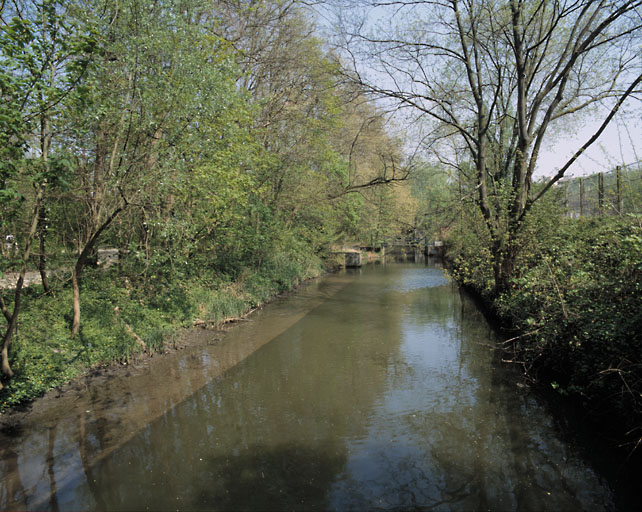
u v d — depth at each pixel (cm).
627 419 471
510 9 1038
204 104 857
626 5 827
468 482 436
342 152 2066
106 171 768
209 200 1045
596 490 420
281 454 488
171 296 1080
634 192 695
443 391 673
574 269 677
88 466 461
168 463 468
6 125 479
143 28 761
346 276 2544
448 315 1306
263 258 1764
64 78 546
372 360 844
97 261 1000
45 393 645
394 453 491
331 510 393
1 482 432
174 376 744
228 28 1457
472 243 1251
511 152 1361
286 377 743
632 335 504
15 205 579
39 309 776
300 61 1616
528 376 706
